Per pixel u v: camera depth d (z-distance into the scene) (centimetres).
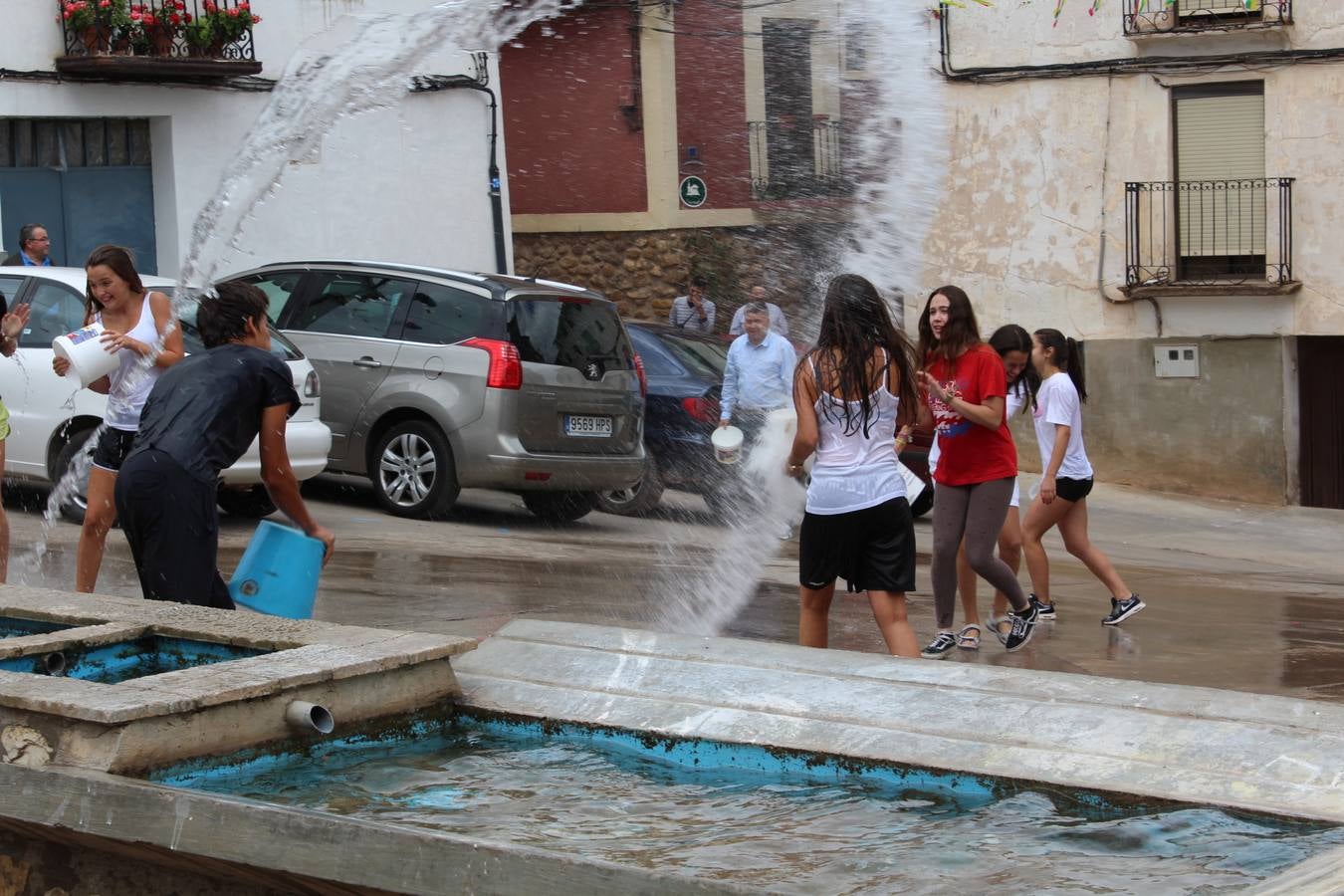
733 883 251
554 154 2239
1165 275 1958
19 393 1116
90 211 1642
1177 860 310
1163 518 1781
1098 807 346
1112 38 1958
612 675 435
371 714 409
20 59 1551
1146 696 376
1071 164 2002
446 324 1262
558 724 420
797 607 965
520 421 1242
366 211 1830
